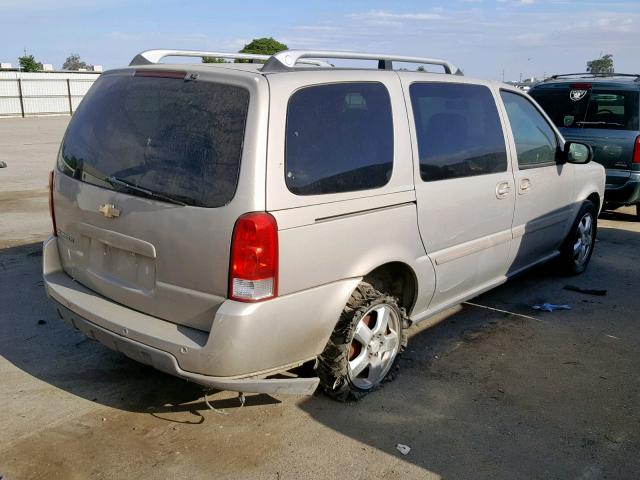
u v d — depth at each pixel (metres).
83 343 4.45
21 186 11.01
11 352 4.27
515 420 3.61
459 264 4.34
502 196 4.70
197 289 3.06
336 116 3.36
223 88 3.10
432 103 4.09
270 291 3.00
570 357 4.49
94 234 3.49
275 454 3.21
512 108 5.00
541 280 6.26
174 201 3.07
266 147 2.97
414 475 3.08
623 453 3.33
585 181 6.08
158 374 4.02
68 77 38.78
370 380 3.83
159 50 3.88
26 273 5.91
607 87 8.44
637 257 7.21
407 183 3.76
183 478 3.00
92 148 3.55
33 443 3.23
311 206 3.14
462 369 4.23
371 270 3.56
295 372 3.86
